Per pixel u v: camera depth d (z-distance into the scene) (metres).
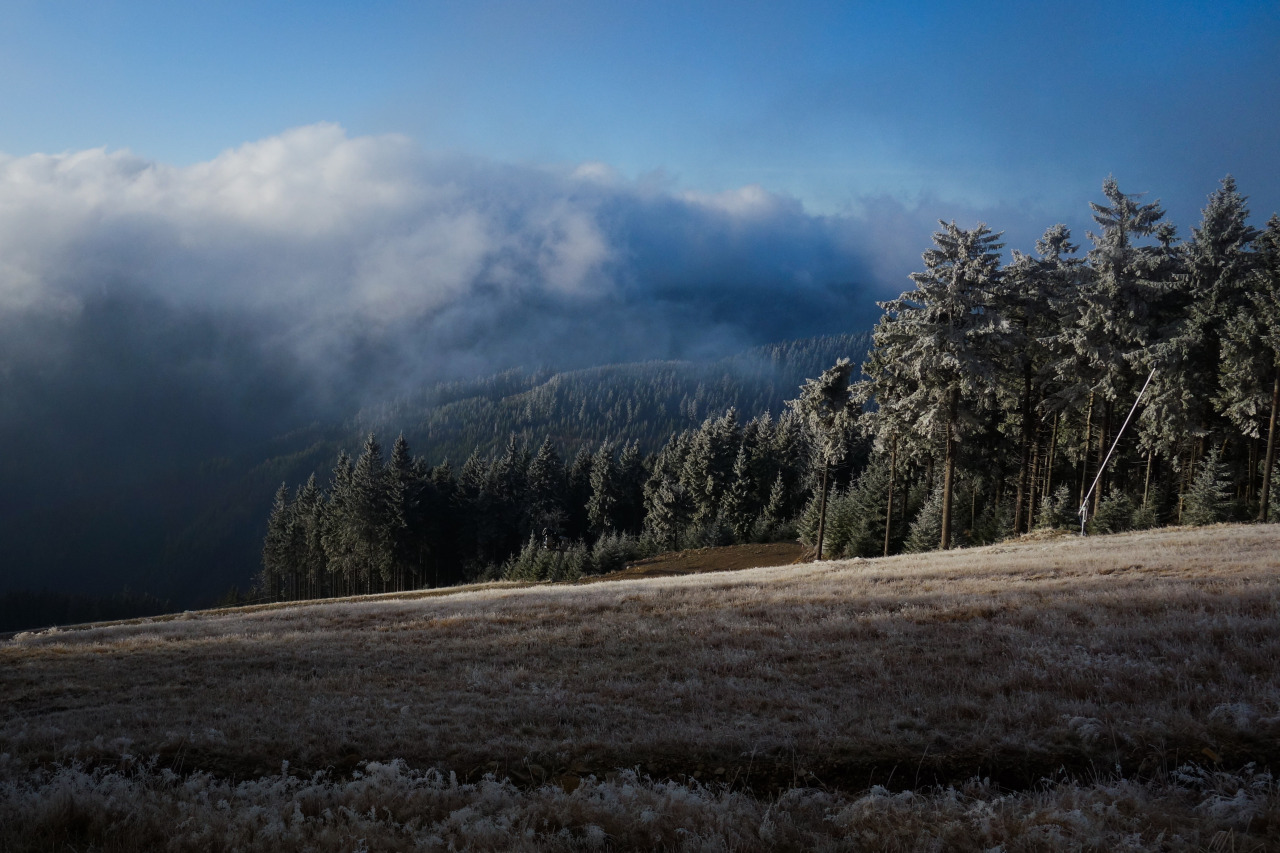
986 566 25.44
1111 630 13.64
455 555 104.56
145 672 15.58
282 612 29.42
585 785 8.45
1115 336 42.31
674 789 8.16
